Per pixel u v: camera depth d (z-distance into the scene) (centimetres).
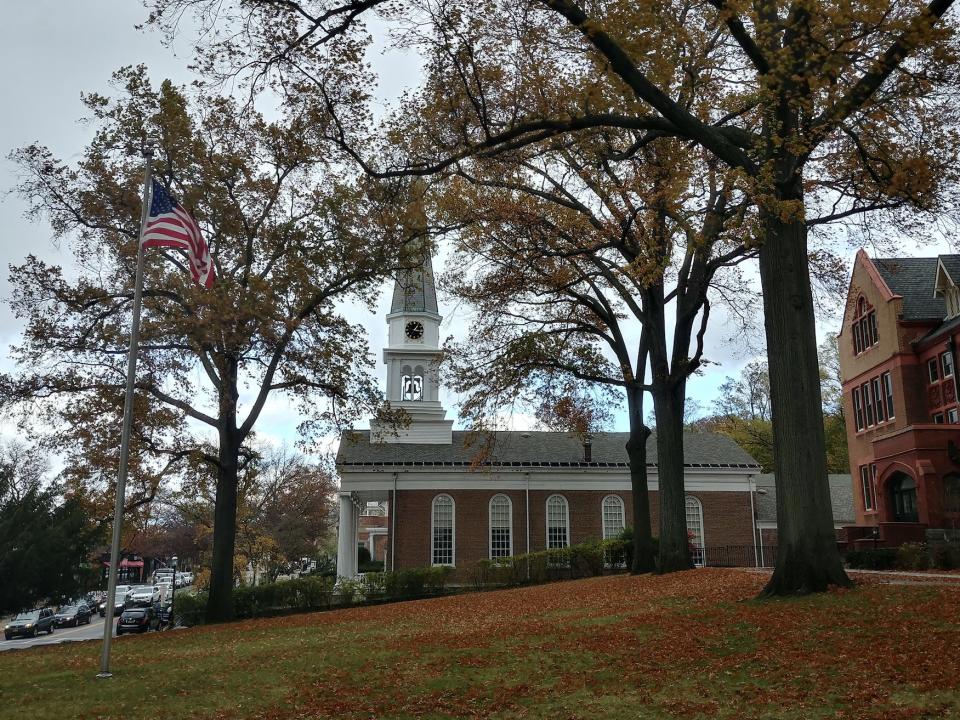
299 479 6081
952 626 1164
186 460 2844
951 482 2989
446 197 2348
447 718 950
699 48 1861
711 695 952
